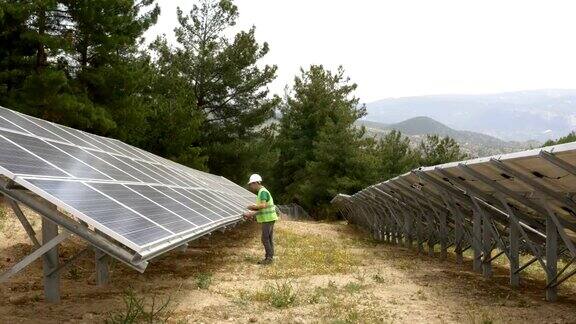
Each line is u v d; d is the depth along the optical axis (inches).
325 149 1637.6
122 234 207.0
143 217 255.0
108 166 350.9
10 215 537.0
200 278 361.4
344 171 1637.6
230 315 269.9
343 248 676.7
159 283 345.7
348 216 1437.0
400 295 347.6
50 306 262.7
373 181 1592.0
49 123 406.9
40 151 276.2
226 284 358.0
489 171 356.5
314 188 1672.0
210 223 350.3
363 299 327.3
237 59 1370.6
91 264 395.9
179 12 1387.8
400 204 761.6
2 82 757.3
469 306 315.3
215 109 1444.4
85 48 826.2
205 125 1403.8
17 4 693.3
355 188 1596.9
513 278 404.8
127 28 853.8
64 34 789.9
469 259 640.4
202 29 1391.5
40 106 735.1
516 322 275.6
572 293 380.5
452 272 481.4
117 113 866.8
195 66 1363.2
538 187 313.0
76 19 789.2
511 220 403.9
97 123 791.7
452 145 1830.7
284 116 1957.4
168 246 238.4
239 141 1409.9
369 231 1076.5
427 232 692.1
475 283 413.7
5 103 713.6
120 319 238.1
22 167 222.7
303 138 1892.2
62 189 225.6
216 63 1370.6
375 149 1718.8
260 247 602.5
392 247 767.1
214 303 294.8
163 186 401.7
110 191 275.9
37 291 296.2
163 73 1337.4
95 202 234.4
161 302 290.0
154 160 585.6
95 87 844.6
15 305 261.6
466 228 563.2
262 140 1512.1
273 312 280.5
